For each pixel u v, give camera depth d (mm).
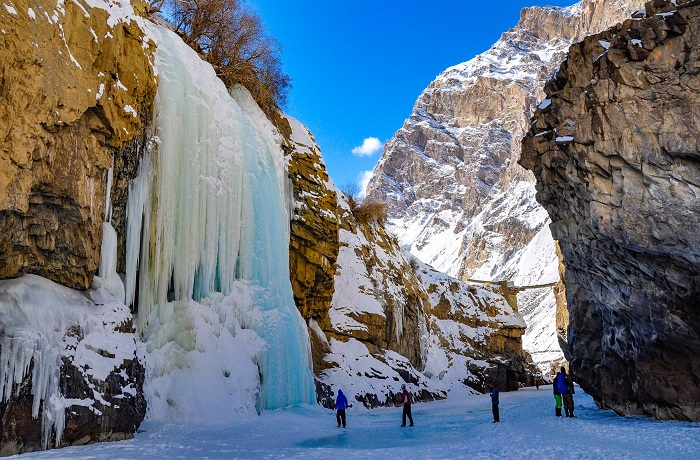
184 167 17219
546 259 133500
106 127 13625
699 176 12438
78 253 13039
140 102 15555
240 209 19812
